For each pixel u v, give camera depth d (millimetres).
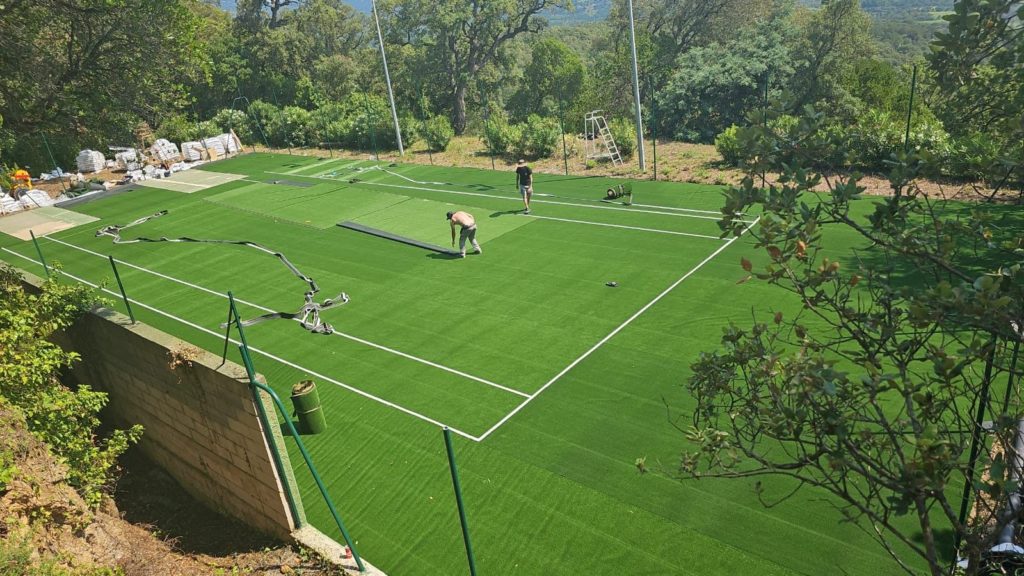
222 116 37750
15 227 22312
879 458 3920
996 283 3383
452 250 16719
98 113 28812
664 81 39281
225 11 59938
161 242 19422
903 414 8469
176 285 16109
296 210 21562
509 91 56562
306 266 16656
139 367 8797
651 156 25031
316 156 30969
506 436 9391
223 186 25875
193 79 30484
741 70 28609
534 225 17953
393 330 12875
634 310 12625
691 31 41031
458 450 9195
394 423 9953
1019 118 3748
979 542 3734
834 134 4262
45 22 23969
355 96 36656
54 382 9109
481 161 27156
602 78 43250
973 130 4488
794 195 4121
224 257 17719
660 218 17406
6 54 23125
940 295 3543
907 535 6973
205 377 7562
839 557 6859
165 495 9438
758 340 4469
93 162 29984
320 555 7430
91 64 26141
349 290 14961
